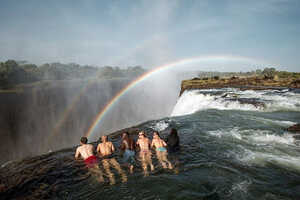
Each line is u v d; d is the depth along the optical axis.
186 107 22.67
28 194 4.82
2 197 4.69
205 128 10.49
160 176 5.43
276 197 4.29
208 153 7.00
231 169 5.71
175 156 6.77
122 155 6.89
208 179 5.19
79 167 6.16
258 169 5.68
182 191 4.68
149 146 7.35
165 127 11.09
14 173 5.84
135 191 4.77
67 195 4.73
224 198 4.32
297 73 49.84
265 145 7.70
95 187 5.03
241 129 10.01
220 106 17.19
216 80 38.84
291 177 5.18
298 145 7.59
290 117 12.31
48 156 7.20
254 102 16.12
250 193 4.48
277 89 24.27
